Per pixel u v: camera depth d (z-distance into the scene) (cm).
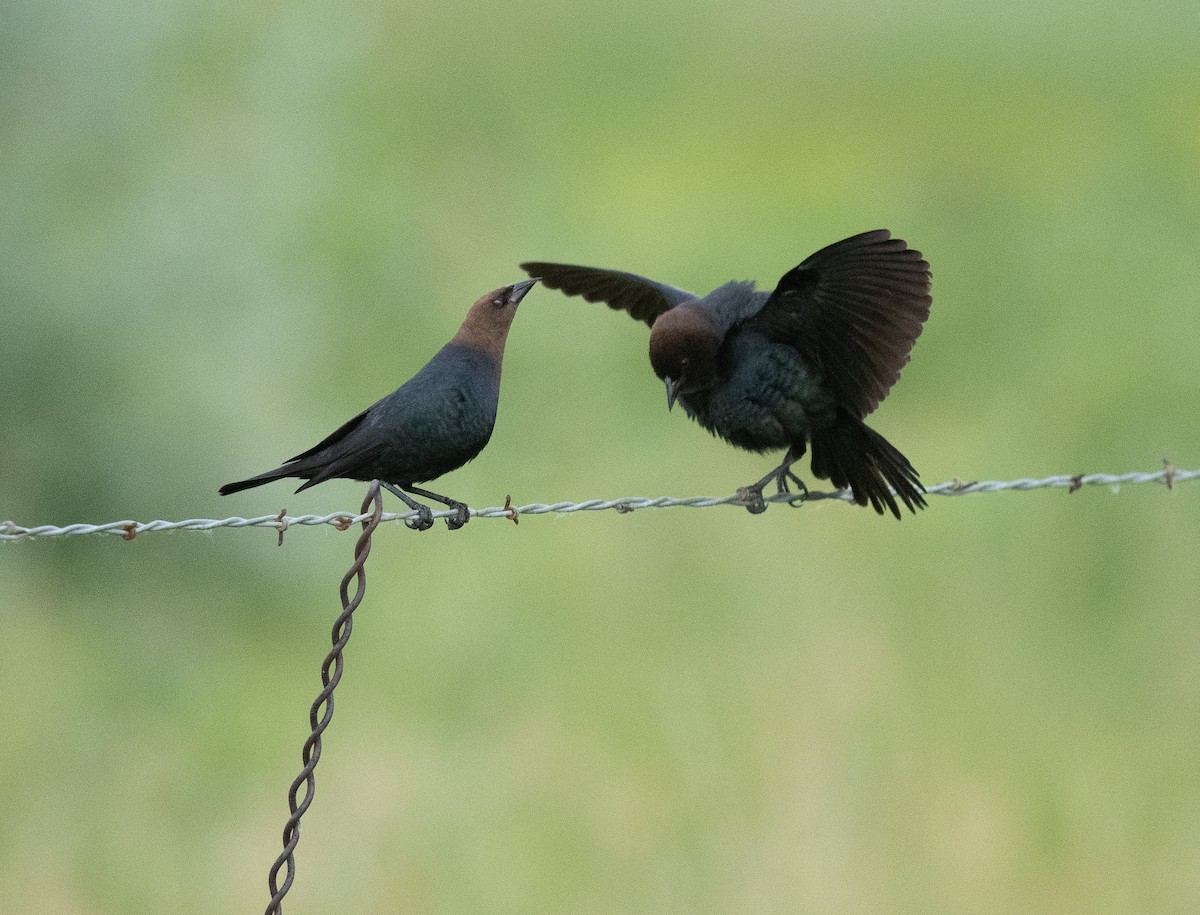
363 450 792
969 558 1500
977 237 2480
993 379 2130
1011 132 3269
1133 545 1490
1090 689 1284
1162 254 2253
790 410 831
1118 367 1864
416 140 2981
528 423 1955
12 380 1510
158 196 1591
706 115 3572
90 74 1595
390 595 1552
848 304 798
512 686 1334
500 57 3903
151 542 1552
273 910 611
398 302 1972
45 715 1368
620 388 2059
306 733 1320
